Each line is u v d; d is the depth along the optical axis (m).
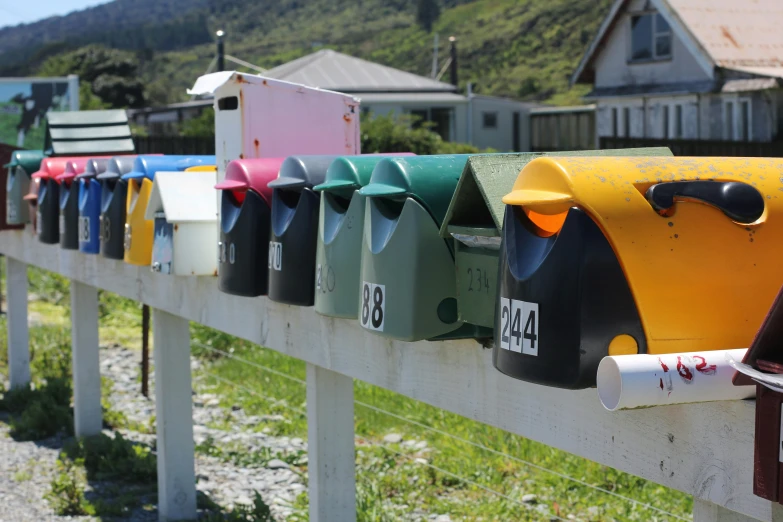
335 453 5.59
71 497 8.23
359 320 4.46
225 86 6.35
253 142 6.31
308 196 5.08
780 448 2.61
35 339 14.12
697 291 3.01
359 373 4.93
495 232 3.56
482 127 47.88
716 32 26.92
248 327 6.08
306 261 5.11
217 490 8.86
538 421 3.71
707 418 2.97
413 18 173.12
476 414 4.07
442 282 4.02
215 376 12.41
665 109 29.80
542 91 99.12
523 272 3.14
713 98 27.53
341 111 6.59
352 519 5.65
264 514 7.86
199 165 7.07
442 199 4.03
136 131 44.19
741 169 3.25
